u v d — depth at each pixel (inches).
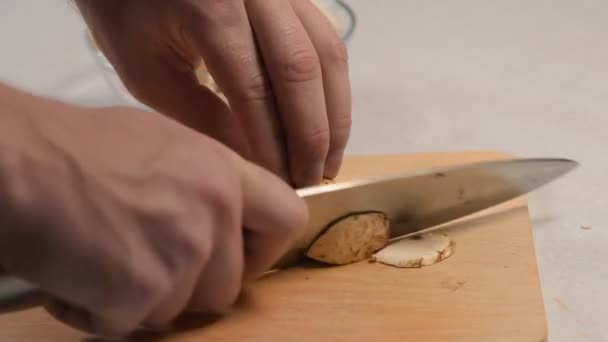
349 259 18.6
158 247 14.5
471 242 18.9
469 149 22.4
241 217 15.4
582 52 25.4
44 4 29.3
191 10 17.9
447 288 18.0
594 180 21.1
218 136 19.6
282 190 15.9
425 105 24.1
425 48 26.4
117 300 14.6
